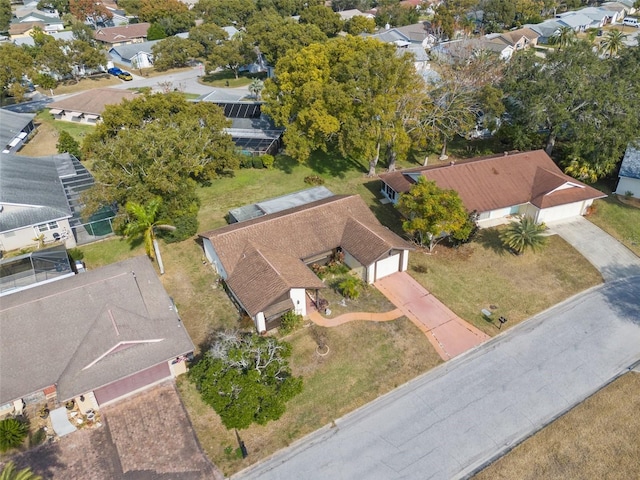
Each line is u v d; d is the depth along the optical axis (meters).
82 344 29.42
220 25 124.94
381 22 137.00
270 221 40.66
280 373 31.22
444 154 62.69
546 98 53.75
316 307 37.09
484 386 31.22
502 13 129.00
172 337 30.80
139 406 29.59
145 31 123.88
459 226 40.81
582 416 28.98
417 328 35.56
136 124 54.69
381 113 49.91
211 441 27.58
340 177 57.75
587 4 163.50
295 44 82.50
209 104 57.78
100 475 25.70
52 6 152.25
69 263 39.53
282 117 55.94
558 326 36.25
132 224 37.09
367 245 39.62
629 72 57.59
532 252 44.44
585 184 53.25
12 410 29.09
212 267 41.78
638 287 40.59
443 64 64.44
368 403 30.08
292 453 27.12
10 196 42.91
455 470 26.19
